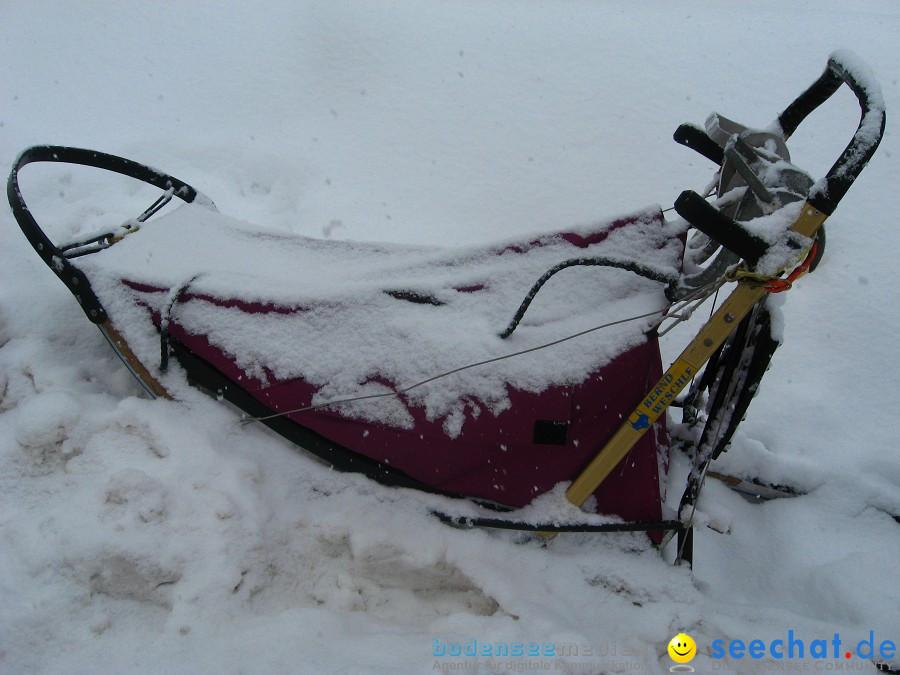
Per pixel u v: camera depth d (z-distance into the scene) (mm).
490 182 3867
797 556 2279
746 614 1966
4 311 2609
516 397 1924
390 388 2012
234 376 2129
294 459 2215
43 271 2891
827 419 2791
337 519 2109
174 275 2189
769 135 2014
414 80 4543
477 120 4242
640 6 5277
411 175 3934
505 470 2029
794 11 5086
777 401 2885
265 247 2414
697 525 2053
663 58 4582
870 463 2572
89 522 1976
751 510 2432
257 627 1875
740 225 1676
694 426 2430
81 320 2646
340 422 2082
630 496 2025
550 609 1965
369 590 2104
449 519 2096
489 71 4574
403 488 2152
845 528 2334
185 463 2080
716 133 2020
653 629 1901
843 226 3477
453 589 2129
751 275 1729
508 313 2021
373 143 4141
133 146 4078
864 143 1628
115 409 2195
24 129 4164
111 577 1937
